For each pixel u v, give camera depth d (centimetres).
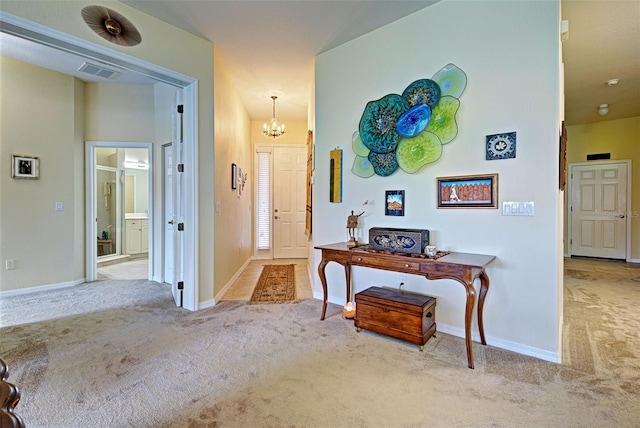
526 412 155
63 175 397
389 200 282
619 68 374
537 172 211
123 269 523
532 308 214
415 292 270
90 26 230
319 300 340
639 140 553
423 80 257
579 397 166
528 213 214
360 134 301
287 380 183
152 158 438
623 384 178
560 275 230
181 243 322
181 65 290
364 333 250
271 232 623
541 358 209
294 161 626
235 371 193
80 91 415
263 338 241
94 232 435
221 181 355
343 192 318
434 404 161
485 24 228
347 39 308
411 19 266
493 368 197
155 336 245
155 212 437
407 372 192
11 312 301
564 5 256
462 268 200
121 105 432
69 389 174
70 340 237
